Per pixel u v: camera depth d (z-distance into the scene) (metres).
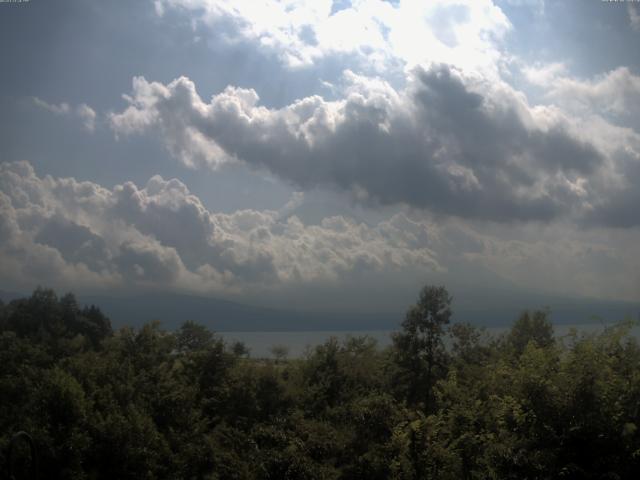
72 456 36.38
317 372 50.53
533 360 18.09
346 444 32.41
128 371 49.97
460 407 24.80
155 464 40.03
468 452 22.31
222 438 43.72
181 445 43.31
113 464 38.56
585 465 16.03
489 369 27.02
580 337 18.53
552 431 16.28
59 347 74.88
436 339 46.19
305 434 34.16
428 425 26.02
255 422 43.50
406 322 46.72
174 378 53.34
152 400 47.25
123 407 44.31
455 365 44.94
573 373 16.94
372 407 32.72
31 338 78.06
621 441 15.65
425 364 45.91
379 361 51.06
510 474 16.86
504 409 18.34
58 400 39.31
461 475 22.36
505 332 49.25
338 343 53.53
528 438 17.27
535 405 16.94
